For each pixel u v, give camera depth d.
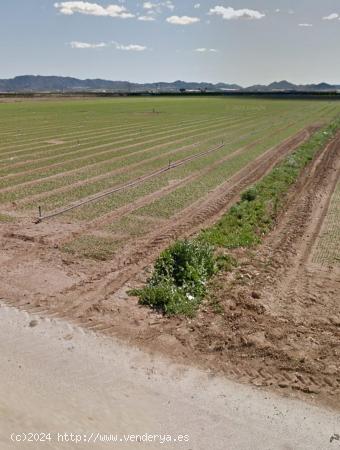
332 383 8.20
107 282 11.73
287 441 6.96
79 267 12.66
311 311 10.68
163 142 37.31
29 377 8.20
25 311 10.30
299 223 17.36
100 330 9.64
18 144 35.78
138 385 8.08
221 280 11.95
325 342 9.39
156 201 19.62
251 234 15.60
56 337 9.38
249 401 7.77
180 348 9.11
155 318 10.09
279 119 59.25
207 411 7.52
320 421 7.38
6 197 19.92
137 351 9.00
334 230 16.55
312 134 43.00
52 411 7.41
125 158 29.81
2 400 7.59
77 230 15.73
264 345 9.14
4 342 9.19
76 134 42.59
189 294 10.99
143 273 12.28
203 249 12.73
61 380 8.16
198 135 42.06
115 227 16.14
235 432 7.10
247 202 19.27
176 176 24.50
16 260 13.02
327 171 26.97
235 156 30.86
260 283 12.02
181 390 7.98
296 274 12.76
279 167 26.86
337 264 13.52
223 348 9.11
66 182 22.91
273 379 8.29
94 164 27.70
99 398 7.74
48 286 11.48
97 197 20.03
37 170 25.75
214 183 23.14
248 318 10.14
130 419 7.29
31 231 15.48
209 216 17.80
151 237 15.16
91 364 8.60
